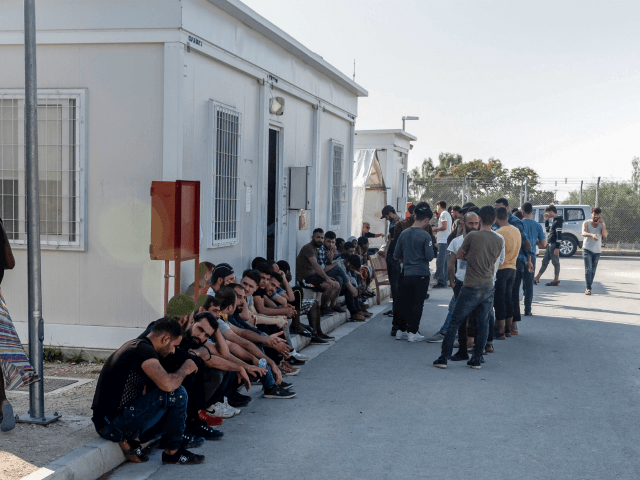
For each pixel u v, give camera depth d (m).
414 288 8.93
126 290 7.04
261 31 8.80
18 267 7.30
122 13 6.83
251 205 9.07
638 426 5.41
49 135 7.12
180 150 6.88
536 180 25.25
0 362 4.44
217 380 5.34
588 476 4.35
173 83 6.79
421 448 4.84
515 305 9.56
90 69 7.00
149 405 4.39
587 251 14.03
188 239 6.25
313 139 11.83
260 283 7.06
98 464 4.21
